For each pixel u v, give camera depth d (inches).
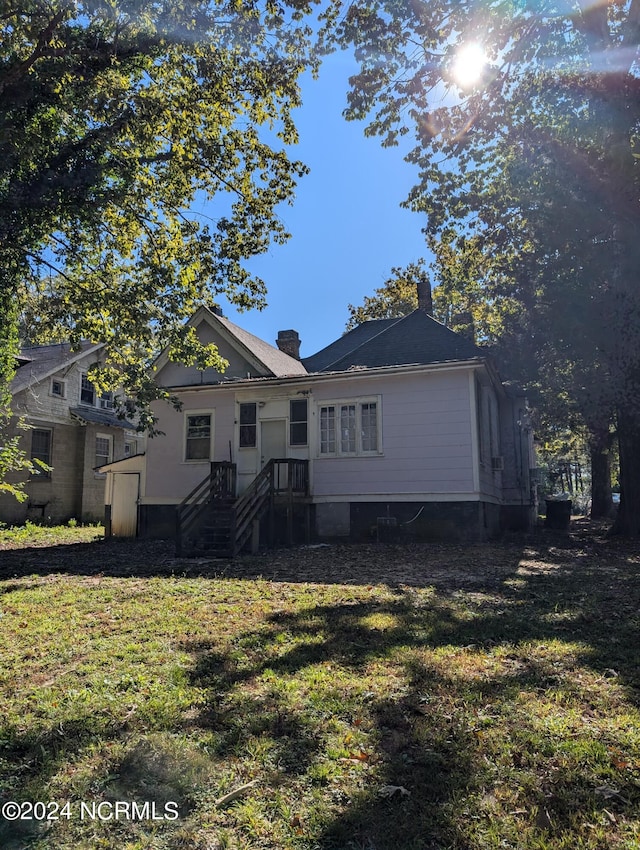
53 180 347.9
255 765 118.9
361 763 119.0
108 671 178.7
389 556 451.8
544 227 576.1
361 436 589.3
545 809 101.4
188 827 99.7
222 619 243.3
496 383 665.6
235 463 627.5
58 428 903.1
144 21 358.6
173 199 467.8
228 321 771.4
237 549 473.4
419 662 179.6
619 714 139.7
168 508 662.5
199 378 732.7
